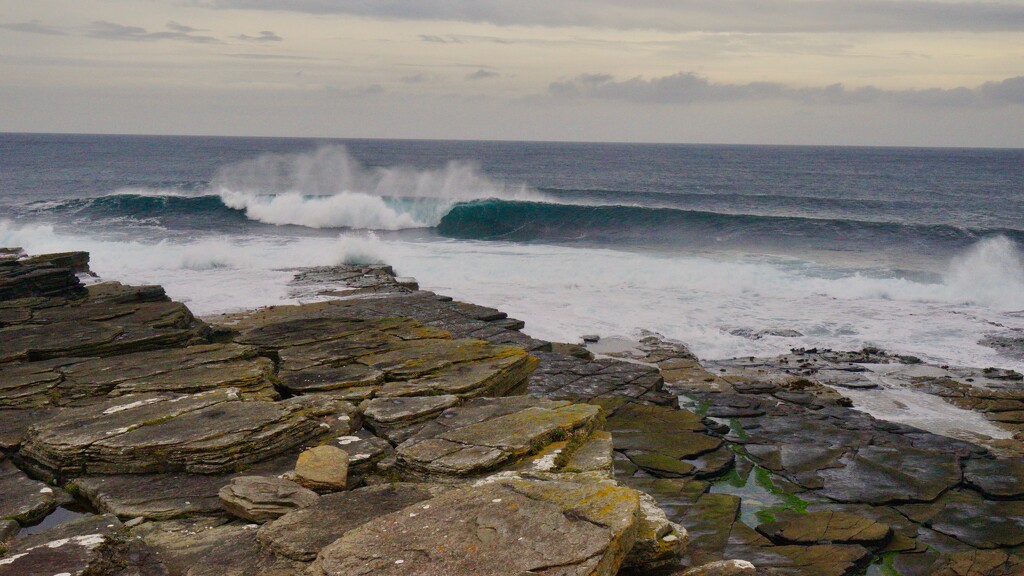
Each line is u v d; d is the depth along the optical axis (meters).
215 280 22.56
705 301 23.41
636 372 14.91
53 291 16.84
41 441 7.62
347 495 6.33
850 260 31.66
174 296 19.98
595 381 14.34
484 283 25.22
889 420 13.97
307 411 8.51
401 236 38.19
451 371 10.76
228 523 6.38
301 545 5.38
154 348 12.31
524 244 34.25
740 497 10.41
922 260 31.72
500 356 11.50
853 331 20.53
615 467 11.04
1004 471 11.16
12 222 37.34
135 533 6.12
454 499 5.74
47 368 10.62
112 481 7.16
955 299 24.23
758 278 26.22
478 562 4.82
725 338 19.59
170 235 34.66
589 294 23.92
